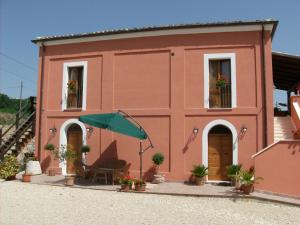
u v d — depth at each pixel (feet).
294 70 58.13
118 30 50.34
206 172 45.75
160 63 49.78
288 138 46.34
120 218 28.25
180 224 26.86
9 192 38.88
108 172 47.26
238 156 46.01
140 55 50.70
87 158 51.47
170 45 49.49
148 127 49.21
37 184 44.75
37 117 54.90
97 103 51.90
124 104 50.62
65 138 53.42
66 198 36.24
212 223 27.37
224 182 45.68
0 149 56.90
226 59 48.37
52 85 54.85
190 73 48.60
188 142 47.62
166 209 31.83
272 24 46.26
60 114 53.62
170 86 49.01
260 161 39.88
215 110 47.32
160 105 49.19
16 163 49.62
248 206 33.83
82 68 54.24
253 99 46.62
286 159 38.22
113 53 51.78
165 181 47.50
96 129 51.52
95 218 28.09
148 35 50.21
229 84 47.96
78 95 53.88
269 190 38.86
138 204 33.81
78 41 53.47
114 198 36.63
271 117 45.78
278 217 29.78
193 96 48.21
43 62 55.52
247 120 46.42
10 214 28.91
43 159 53.98
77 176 51.57
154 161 46.60
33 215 28.76
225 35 48.08
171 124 48.29
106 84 51.60
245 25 46.98
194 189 41.37
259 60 46.93
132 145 49.75
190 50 48.98
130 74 50.85
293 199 36.06
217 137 47.62
